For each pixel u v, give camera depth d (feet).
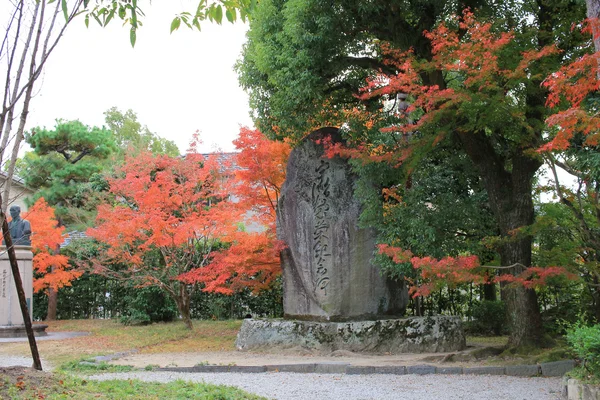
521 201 36.94
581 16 33.22
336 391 28.22
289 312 46.55
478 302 56.24
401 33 39.29
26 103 19.80
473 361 36.06
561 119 21.17
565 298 49.55
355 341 40.98
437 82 38.06
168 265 55.83
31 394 20.03
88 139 75.41
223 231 51.34
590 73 23.06
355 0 37.76
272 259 48.91
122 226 52.21
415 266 31.81
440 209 40.34
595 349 25.09
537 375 32.35
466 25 31.86
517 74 29.35
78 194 75.36
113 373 34.12
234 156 56.08
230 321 66.03
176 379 29.68
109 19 19.84
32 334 24.82
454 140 41.55
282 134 45.42
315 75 38.55
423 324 40.91
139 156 57.62
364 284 43.93
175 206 54.34
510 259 37.06
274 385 30.04
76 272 64.28
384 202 41.91
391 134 41.55
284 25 38.83
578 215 30.89
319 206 44.80
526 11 38.73
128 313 68.85
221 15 20.17
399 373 33.71
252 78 45.57
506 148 39.24
